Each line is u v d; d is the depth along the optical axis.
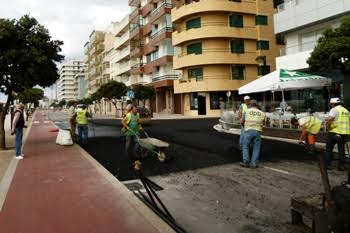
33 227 5.97
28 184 8.96
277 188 8.16
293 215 5.58
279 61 27.23
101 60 98.44
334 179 8.85
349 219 4.29
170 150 14.52
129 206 6.86
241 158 12.16
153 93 50.50
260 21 47.78
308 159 11.52
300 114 17.03
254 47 47.78
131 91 45.28
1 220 6.36
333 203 4.45
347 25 17.94
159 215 6.41
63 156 13.38
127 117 13.17
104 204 7.05
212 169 10.53
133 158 12.88
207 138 18.56
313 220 4.96
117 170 10.84
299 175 9.33
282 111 18.81
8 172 10.42
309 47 26.20
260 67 48.03
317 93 26.48
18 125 13.07
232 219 6.33
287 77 18.11
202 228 5.97
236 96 47.06
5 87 16.09
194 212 6.78
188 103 49.19
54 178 9.56
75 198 7.56
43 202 7.36
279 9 27.70
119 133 23.56
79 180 9.21
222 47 46.16
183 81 48.53
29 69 15.52
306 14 24.91
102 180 9.12
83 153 13.89
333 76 22.81
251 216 6.43
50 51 16.55
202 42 46.31
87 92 123.88
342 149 10.02
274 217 6.31
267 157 12.24
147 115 29.80
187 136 20.02
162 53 54.94
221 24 46.12
